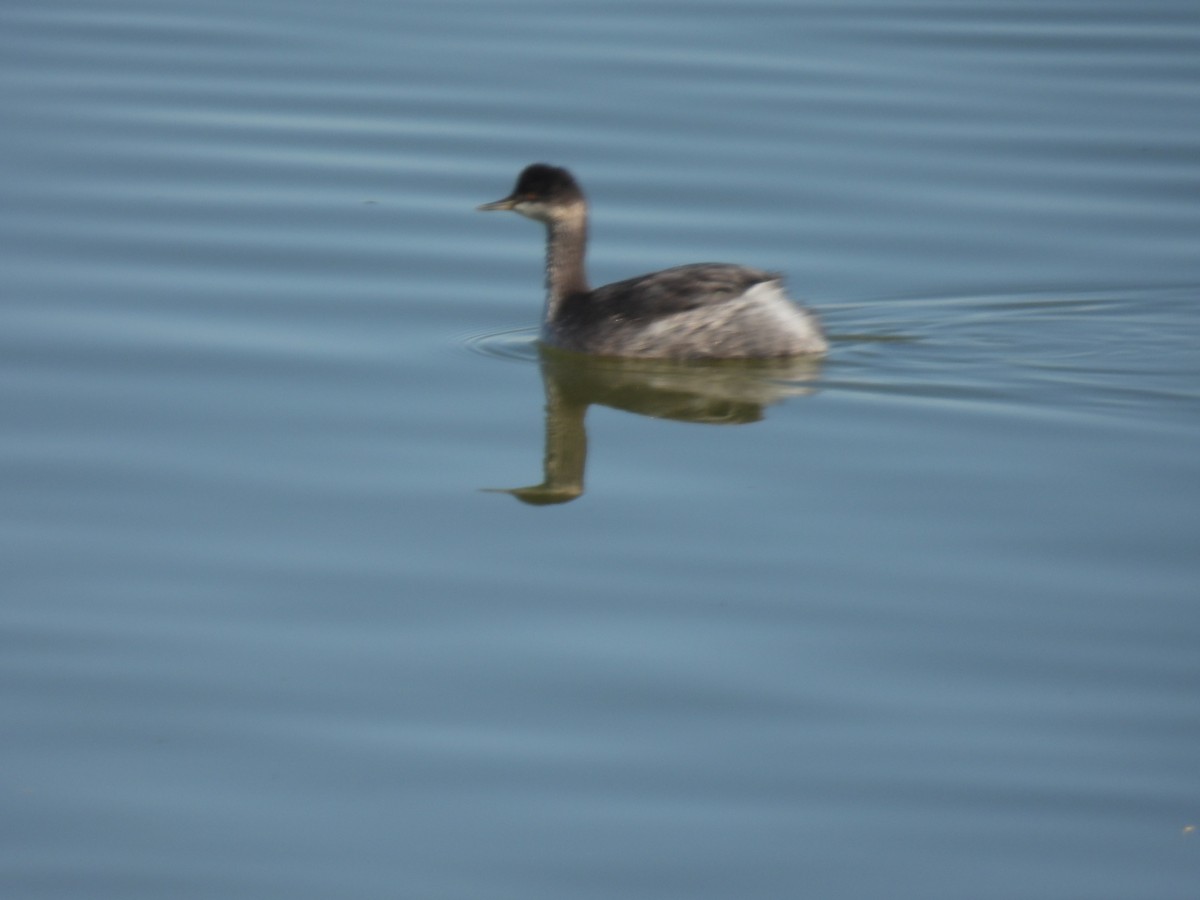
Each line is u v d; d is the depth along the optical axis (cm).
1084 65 2181
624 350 1530
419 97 2066
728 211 1827
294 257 1698
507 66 2150
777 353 1534
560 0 2391
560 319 1563
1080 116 2041
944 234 1780
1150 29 2300
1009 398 1441
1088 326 1592
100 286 1619
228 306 1595
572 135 1975
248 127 1975
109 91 2052
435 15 2322
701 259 1734
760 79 2123
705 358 1530
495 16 2319
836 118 2025
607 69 2144
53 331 1525
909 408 1426
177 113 2003
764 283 1534
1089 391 1452
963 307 1638
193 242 1716
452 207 1823
